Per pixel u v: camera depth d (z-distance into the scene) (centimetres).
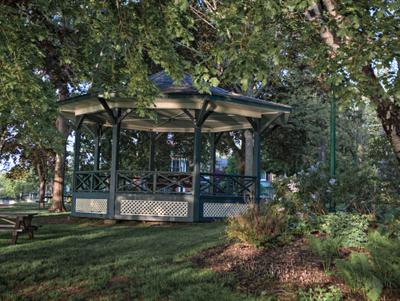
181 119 1595
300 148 2447
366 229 680
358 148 2750
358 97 316
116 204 1306
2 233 1053
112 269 658
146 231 1093
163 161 2497
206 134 2434
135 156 2450
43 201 2806
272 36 373
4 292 553
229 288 539
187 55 1066
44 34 591
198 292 518
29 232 963
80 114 1419
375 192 809
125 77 665
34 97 605
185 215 1284
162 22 510
